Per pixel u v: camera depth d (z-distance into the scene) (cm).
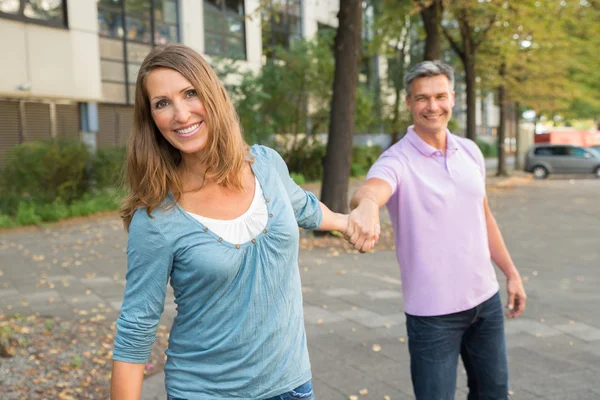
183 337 161
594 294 634
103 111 1852
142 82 154
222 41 2280
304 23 2797
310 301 600
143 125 158
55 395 359
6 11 1495
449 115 255
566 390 374
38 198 1330
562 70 2269
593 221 1274
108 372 399
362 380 392
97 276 747
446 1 1230
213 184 157
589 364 420
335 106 968
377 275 723
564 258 861
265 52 2558
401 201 247
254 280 155
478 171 257
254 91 1897
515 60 2008
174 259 153
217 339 156
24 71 1541
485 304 250
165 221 151
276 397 162
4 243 1018
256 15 1177
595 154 2698
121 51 1884
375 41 1895
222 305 155
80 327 495
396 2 1602
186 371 160
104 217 1340
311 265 779
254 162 167
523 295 282
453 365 248
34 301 614
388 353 443
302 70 2123
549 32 1468
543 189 2125
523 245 979
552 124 4131
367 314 550
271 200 162
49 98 1636
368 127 2642
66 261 852
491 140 5834
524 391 374
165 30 2044
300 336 169
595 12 1418
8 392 356
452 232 244
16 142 1575
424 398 245
